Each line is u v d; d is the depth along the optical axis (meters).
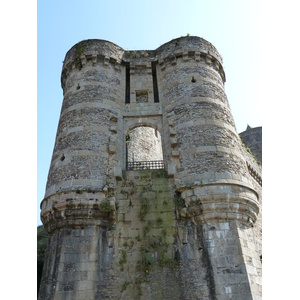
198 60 18.36
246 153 22.81
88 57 18.55
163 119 16.86
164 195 14.26
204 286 11.67
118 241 13.07
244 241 12.68
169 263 12.46
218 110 16.39
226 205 13.02
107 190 13.80
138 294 11.89
